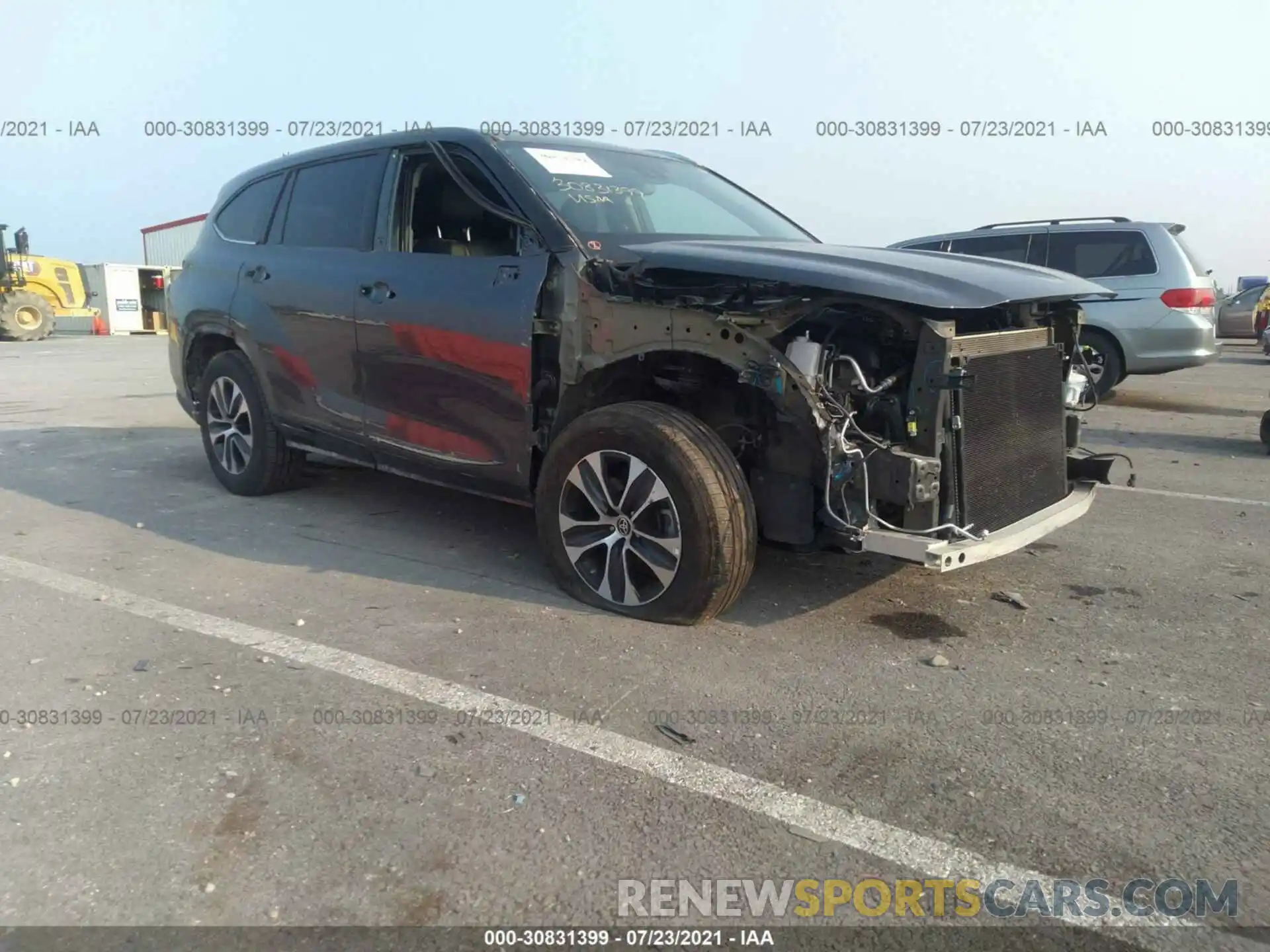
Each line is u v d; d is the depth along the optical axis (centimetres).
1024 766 288
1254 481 705
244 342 567
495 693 334
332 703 327
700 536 370
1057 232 1098
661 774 283
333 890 234
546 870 241
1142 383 1416
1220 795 273
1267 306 2080
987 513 377
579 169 469
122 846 250
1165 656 372
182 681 344
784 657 365
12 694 333
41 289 2680
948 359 346
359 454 518
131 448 805
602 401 421
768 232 506
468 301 434
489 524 551
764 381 354
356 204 510
